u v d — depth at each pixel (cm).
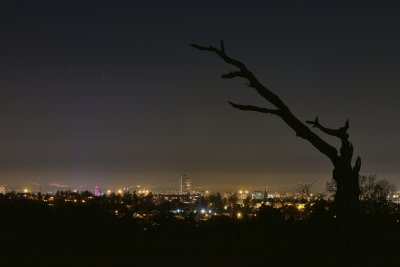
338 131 1284
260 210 3538
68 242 3006
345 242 1263
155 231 3359
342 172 1263
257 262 2238
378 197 3300
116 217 3478
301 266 1945
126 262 2341
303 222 2797
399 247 2562
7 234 2989
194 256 2539
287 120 1249
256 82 1234
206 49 1228
